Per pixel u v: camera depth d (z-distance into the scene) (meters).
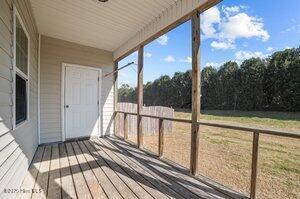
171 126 8.34
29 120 3.23
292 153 4.65
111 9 3.55
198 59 2.94
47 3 3.37
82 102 5.46
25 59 3.04
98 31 4.58
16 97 2.38
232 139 6.39
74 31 4.59
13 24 2.08
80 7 3.50
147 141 6.62
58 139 5.03
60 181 2.66
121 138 5.63
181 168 3.21
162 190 2.43
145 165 3.35
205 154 4.67
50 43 4.93
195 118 2.95
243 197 2.26
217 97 11.48
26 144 2.88
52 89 4.95
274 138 6.43
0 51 1.67
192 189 2.46
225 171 3.55
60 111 5.07
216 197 2.27
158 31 3.78
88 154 3.99
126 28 4.38
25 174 2.78
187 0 3.02
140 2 3.30
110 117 6.05
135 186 2.53
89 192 2.36
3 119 1.71
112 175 2.89
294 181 3.12
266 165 3.86
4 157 1.71
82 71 5.46
